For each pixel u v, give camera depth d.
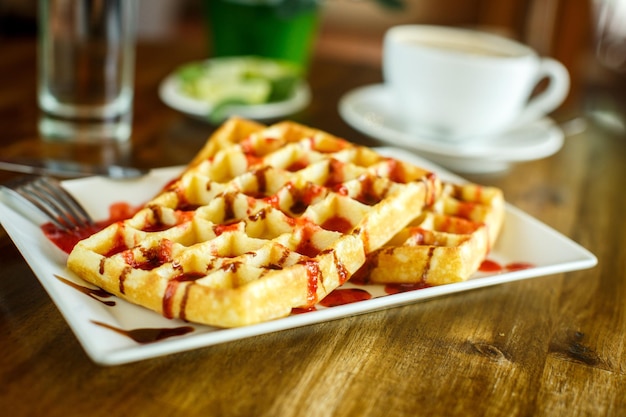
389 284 0.57
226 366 0.50
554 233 0.60
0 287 0.54
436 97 0.74
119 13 0.72
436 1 1.51
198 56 0.92
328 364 0.52
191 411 0.46
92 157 0.68
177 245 0.55
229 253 0.56
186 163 0.69
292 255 0.54
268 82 0.78
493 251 0.61
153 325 0.52
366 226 0.56
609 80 1.30
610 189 0.73
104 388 0.47
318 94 0.85
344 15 1.55
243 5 0.84
